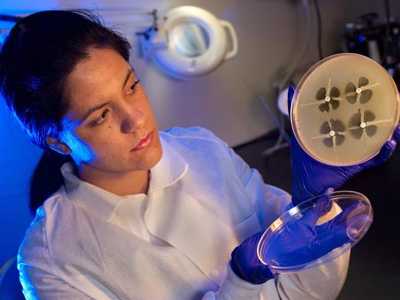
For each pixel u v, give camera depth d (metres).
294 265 0.52
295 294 0.62
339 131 0.51
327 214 0.57
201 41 1.65
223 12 1.93
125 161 0.54
